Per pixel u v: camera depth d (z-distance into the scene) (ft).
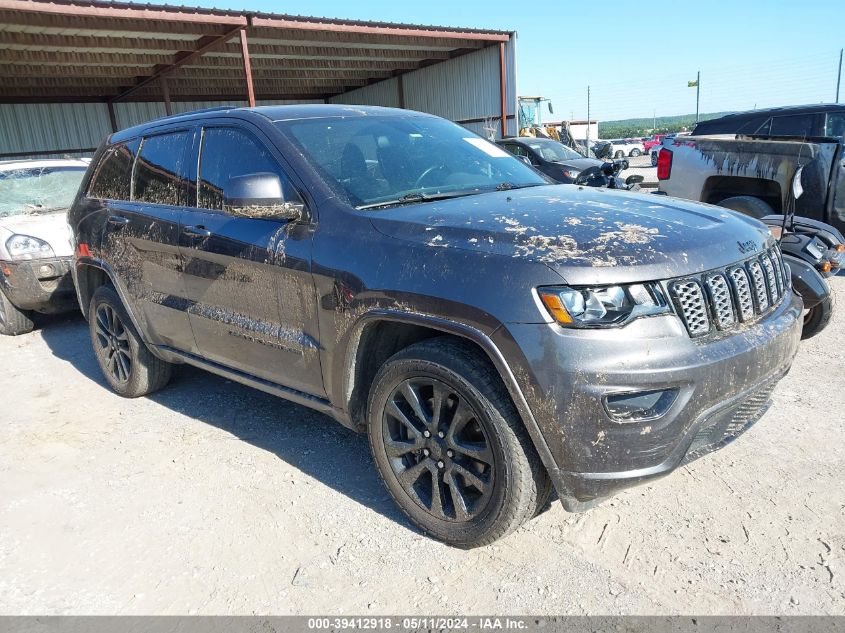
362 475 11.24
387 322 9.42
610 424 7.45
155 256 13.01
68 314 24.52
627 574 8.38
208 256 11.61
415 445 9.18
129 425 13.84
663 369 7.44
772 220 16.12
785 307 9.32
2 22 40.47
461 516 8.80
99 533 9.90
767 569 8.29
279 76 73.36
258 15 46.93
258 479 11.26
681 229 8.59
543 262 7.68
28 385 16.81
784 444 11.35
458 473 8.77
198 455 12.26
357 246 9.28
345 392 9.82
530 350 7.57
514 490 8.14
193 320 12.43
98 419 14.28
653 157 85.81
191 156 12.59
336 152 10.93
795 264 14.30
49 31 45.11
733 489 10.09
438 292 8.24
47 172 24.84
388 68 73.87
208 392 15.51
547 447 7.76
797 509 9.48
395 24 54.13
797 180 16.01
